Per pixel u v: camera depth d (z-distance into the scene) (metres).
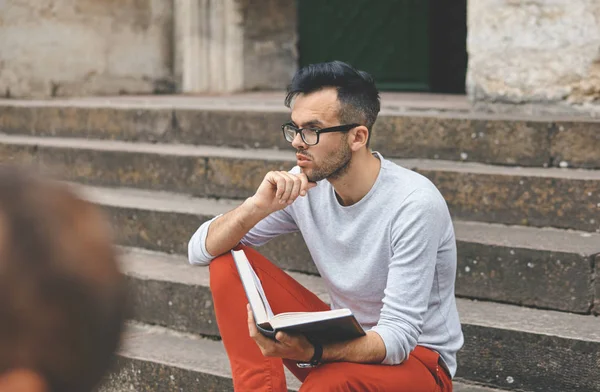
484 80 4.40
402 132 4.15
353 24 7.12
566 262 3.07
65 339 0.45
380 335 2.11
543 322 2.95
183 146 4.90
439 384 2.27
